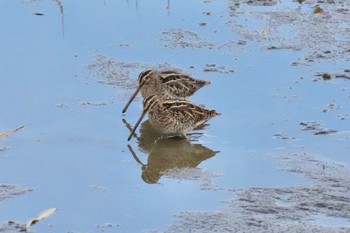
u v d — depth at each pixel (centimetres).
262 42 2416
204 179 1778
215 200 1686
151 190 1731
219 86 2192
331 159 1848
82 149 1900
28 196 1695
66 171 1802
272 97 2128
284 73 2244
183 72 2247
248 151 1900
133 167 1836
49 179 1764
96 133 1975
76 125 2000
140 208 1659
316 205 1659
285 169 1806
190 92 2161
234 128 2006
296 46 2389
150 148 1934
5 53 2316
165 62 2306
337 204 1662
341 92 2145
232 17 2562
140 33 2464
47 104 2078
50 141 1923
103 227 1592
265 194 1705
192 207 1661
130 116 2066
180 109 1986
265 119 2033
